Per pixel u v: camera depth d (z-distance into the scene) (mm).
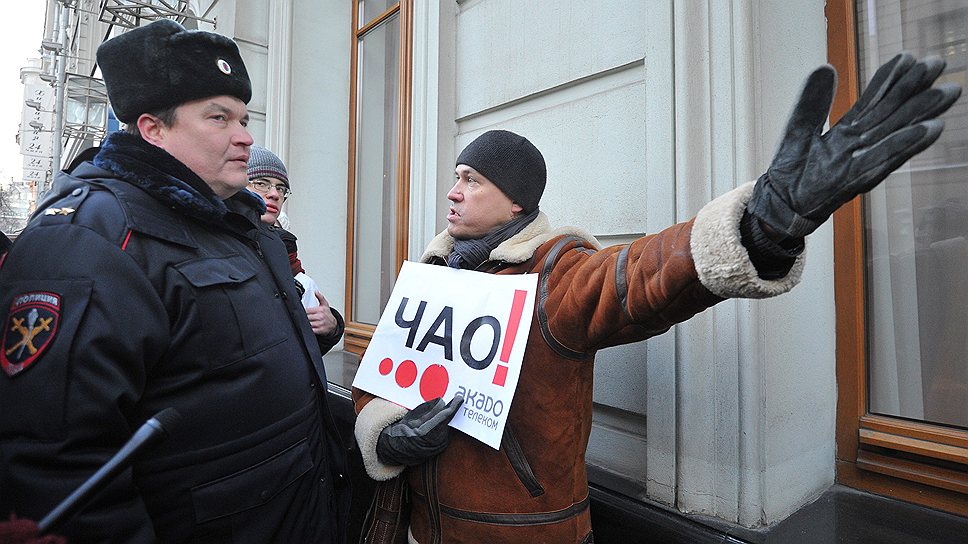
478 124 2416
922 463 1364
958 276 1365
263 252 1347
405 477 1385
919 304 1422
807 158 691
